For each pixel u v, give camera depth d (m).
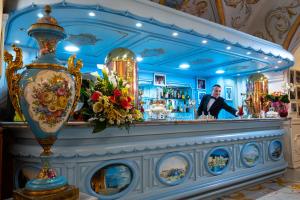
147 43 3.38
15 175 2.11
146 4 2.47
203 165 2.78
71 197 1.03
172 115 5.38
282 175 4.09
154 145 2.28
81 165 1.88
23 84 0.97
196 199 2.66
